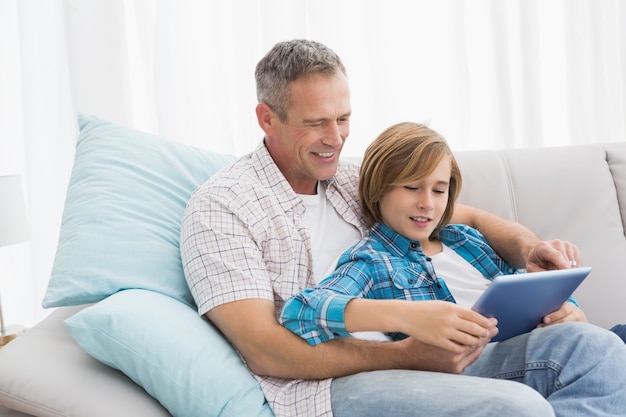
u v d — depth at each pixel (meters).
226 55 2.29
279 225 1.36
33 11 2.25
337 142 1.40
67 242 1.35
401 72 2.32
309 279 1.39
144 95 2.32
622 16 2.35
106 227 1.36
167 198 1.48
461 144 2.31
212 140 2.27
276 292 1.34
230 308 1.22
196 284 1.27
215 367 1.16
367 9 2.27
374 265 1.39
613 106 2.40
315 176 1.44
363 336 1.32
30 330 1.36
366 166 1.47
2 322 2.00
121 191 1.44
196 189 1.42
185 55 2.24
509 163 1.79
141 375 1.14
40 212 2.29
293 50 1.40
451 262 1.50
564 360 1.17
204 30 2.27
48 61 2.27
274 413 1.17
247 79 2.26
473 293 1.46
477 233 1.58
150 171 1.50
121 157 1.50
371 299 1.25
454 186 1.50
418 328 1.11
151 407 1.15
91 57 2.21
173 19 2.21
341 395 1.14
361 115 2.33
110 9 2.21
